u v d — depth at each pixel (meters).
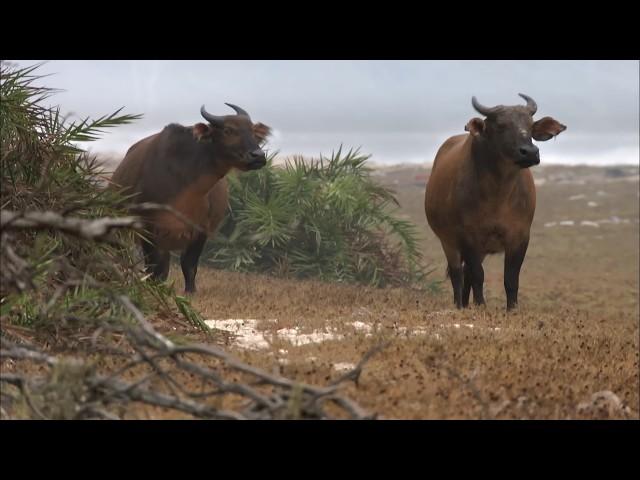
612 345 33.28
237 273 68.44
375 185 78.19
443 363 26.72
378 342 30.25
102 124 33.25
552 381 25.44
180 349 19.39
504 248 47.59
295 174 74.00
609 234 159.00
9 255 19.53
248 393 18.44
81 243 29.80
